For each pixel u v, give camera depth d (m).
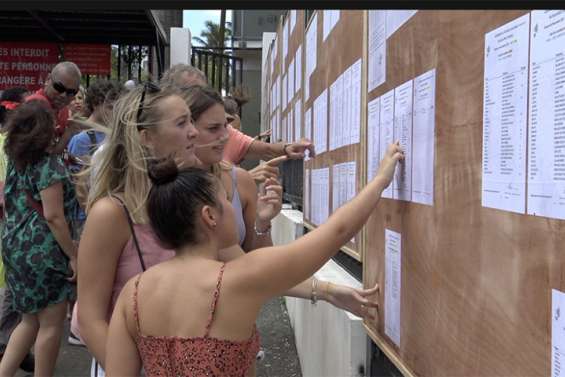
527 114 1.22
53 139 3.42
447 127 1.66
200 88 2.33
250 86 16.41
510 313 1.30
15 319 4.28
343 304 2.49
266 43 13.82
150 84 2.09
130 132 1.98
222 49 12.84
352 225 1.80
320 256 1.70
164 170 1.72
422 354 1.88
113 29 8.44
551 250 1.13
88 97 4.21
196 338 1.61
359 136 2.78
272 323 5.87
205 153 2.31
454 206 1.61
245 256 1.69
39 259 3.35
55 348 3.46
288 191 7.56
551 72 1.13
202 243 1.74
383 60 2.34
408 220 2.01
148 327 1.68
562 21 1.10
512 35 1.28
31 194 3.37
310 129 4.75
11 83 8.76
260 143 3.32
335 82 3.49
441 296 1.71
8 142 3.36
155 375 1.65
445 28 1.67
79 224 3.88
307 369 4.19
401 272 2.10
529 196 1.21
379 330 2.40
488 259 1.40
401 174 2.09
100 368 2.14
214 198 1.72
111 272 1.95
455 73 1.60
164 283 1.70
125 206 1.95
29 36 8.67
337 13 3.44
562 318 1.10
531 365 1.21
